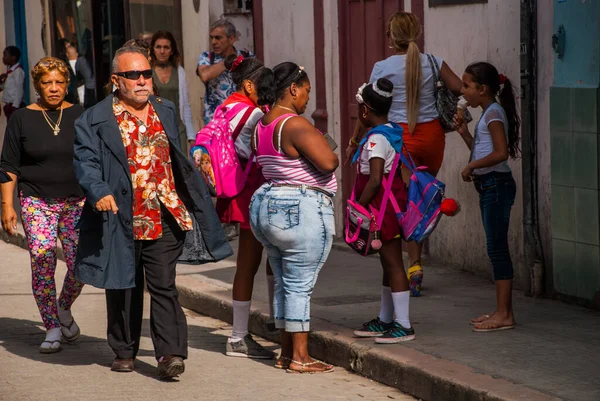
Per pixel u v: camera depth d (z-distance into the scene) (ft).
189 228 26.66
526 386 23.13
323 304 32.37
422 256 39.01
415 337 27.73
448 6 36.60
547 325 28.81
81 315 34.94
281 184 26.45
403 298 27.30
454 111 31.96
